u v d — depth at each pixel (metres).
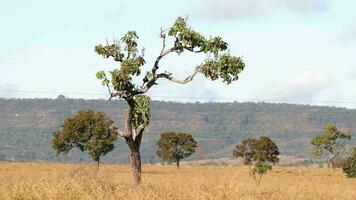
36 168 140.50
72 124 148.75
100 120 149.38
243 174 122.44
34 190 31.50
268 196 35.19
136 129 48.97
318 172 179.62
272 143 194.50
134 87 47.59
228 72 46.66
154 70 47.78
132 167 48.03
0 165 167.12
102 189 32.56
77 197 30.59
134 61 46.19
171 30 46.97
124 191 31.83
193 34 46.12
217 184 33.78
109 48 47.28
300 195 36.75
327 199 38.22
